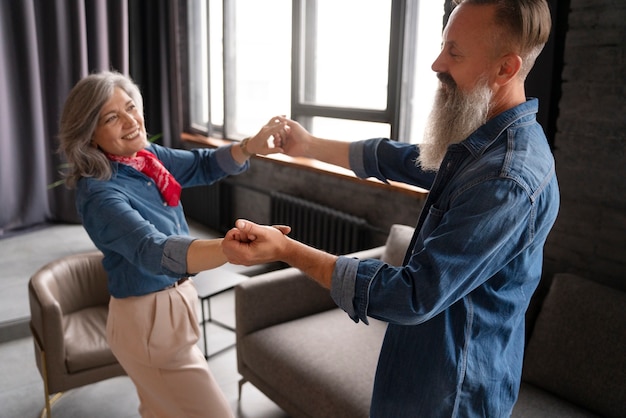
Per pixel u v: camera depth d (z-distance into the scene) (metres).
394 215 3.04
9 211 4.42
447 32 1.04
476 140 1.02
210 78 4.72
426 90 2.99
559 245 2.17
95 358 2.18
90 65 4.63
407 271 0.95
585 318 1.82
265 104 4.38
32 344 2.87
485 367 1.07
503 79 1.00
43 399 2.42
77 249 4.11
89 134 1.44
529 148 0.98
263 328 2.28
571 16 1.99
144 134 1.55
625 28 1.85
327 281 1.01
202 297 2.63
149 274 1.54
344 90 3.57
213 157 1.78
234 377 2.61
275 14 4.09
